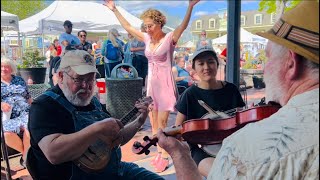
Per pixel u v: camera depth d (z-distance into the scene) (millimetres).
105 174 1829
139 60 4641
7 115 3119
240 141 804
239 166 783
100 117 1880
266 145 763
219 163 837
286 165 732
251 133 796
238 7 2725
